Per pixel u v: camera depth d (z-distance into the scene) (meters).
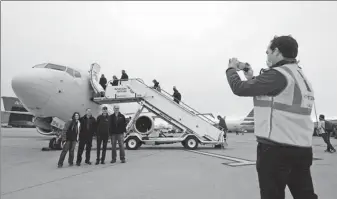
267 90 1.71
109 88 13.50
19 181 5.04
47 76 11.55
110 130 7.89
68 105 12.59
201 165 7.09
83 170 6.40
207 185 4.58
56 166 7.12
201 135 12.70
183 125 12.79
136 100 13.52
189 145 12.52
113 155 7.93
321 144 16.16
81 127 7.49
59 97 11.95
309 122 1.77
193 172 5.97
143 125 14.29
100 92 14.00
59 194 3.99
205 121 12.84
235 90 1.81
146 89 13.25
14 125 61.25
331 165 6.82
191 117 12.88
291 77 1.73
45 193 4.06
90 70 13.84
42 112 11.90
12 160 8.35
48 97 11.48
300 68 1.93
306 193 1.82
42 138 22.19
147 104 13.20
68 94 12.45
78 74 13.55
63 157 7.01
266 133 1.72
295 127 1.70
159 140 12.55
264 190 1.73
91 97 14.38
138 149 12.93
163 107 13.02
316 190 4.10
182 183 4.76
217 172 5.96
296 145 1.66
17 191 4.19
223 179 5.13
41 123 13.10
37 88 11.05
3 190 4.27
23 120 62.94
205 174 5.71
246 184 4.65
